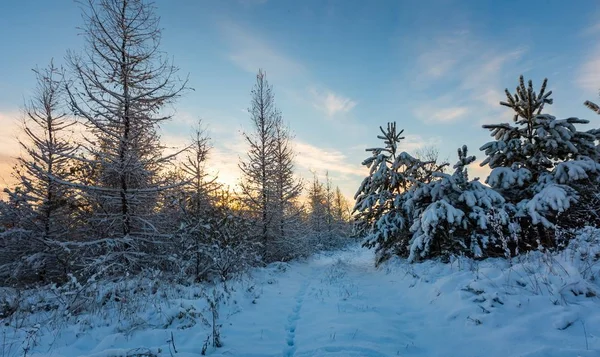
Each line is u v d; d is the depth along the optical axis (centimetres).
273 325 544
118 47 937
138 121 961
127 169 919
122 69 930
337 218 4144
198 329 486
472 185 933
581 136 897
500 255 834
